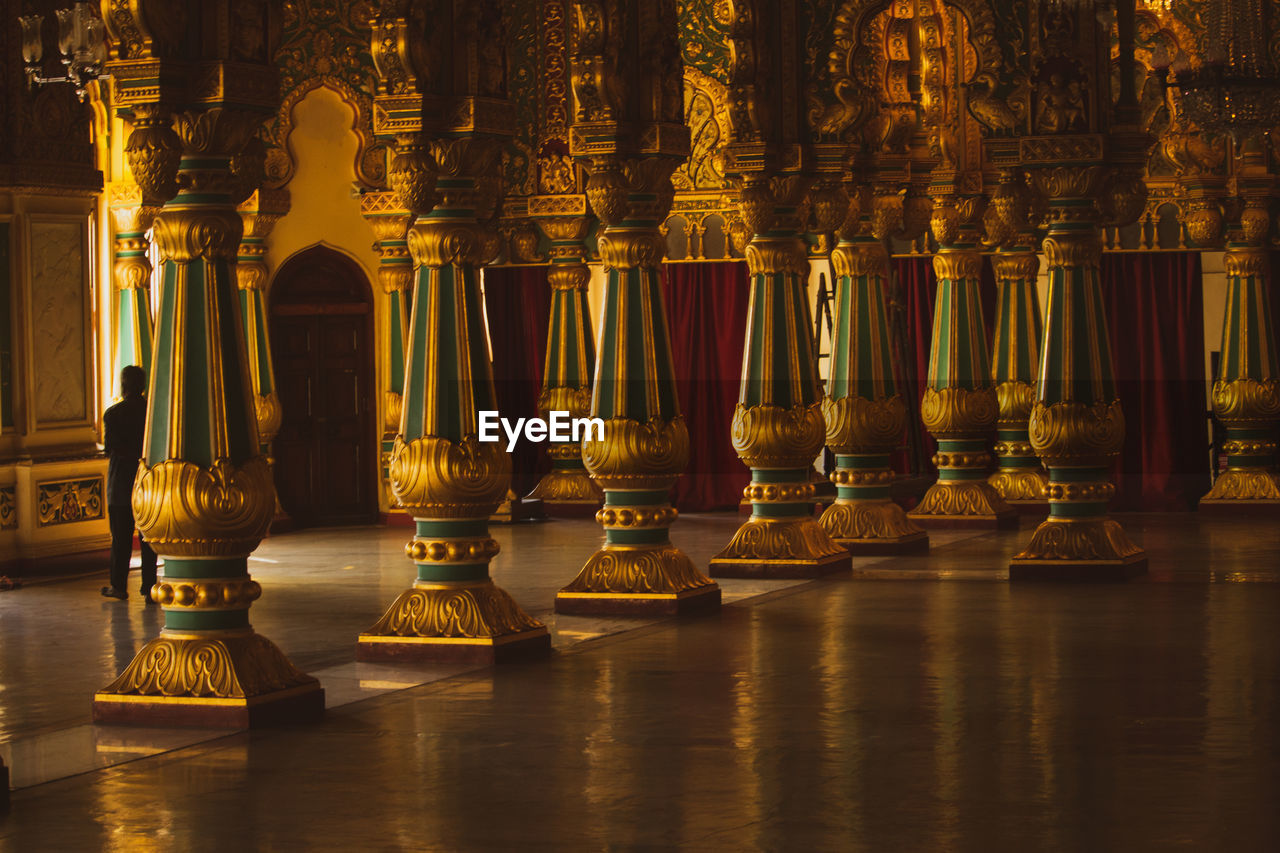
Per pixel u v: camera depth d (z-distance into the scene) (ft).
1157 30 53.98
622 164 32.89
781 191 38.27
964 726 21.85
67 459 41.68
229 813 17.85
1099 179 37.24
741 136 37.99
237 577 23.22
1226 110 41.11
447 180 28.19
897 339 57.41
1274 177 51.88
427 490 27.78
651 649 28.73
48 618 33.47
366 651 27.91
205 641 22.90
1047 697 23.77
